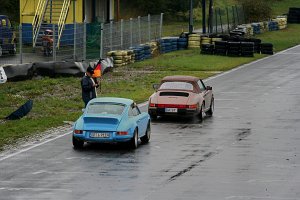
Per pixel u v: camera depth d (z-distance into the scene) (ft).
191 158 193.57
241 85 383.24
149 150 205.36
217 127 250.98
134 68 448.24
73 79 370.53
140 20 520.83
